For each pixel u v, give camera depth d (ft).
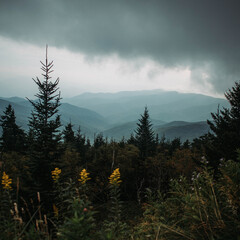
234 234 5.02
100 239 5.17
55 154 37.47
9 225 6.44
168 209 7.82
